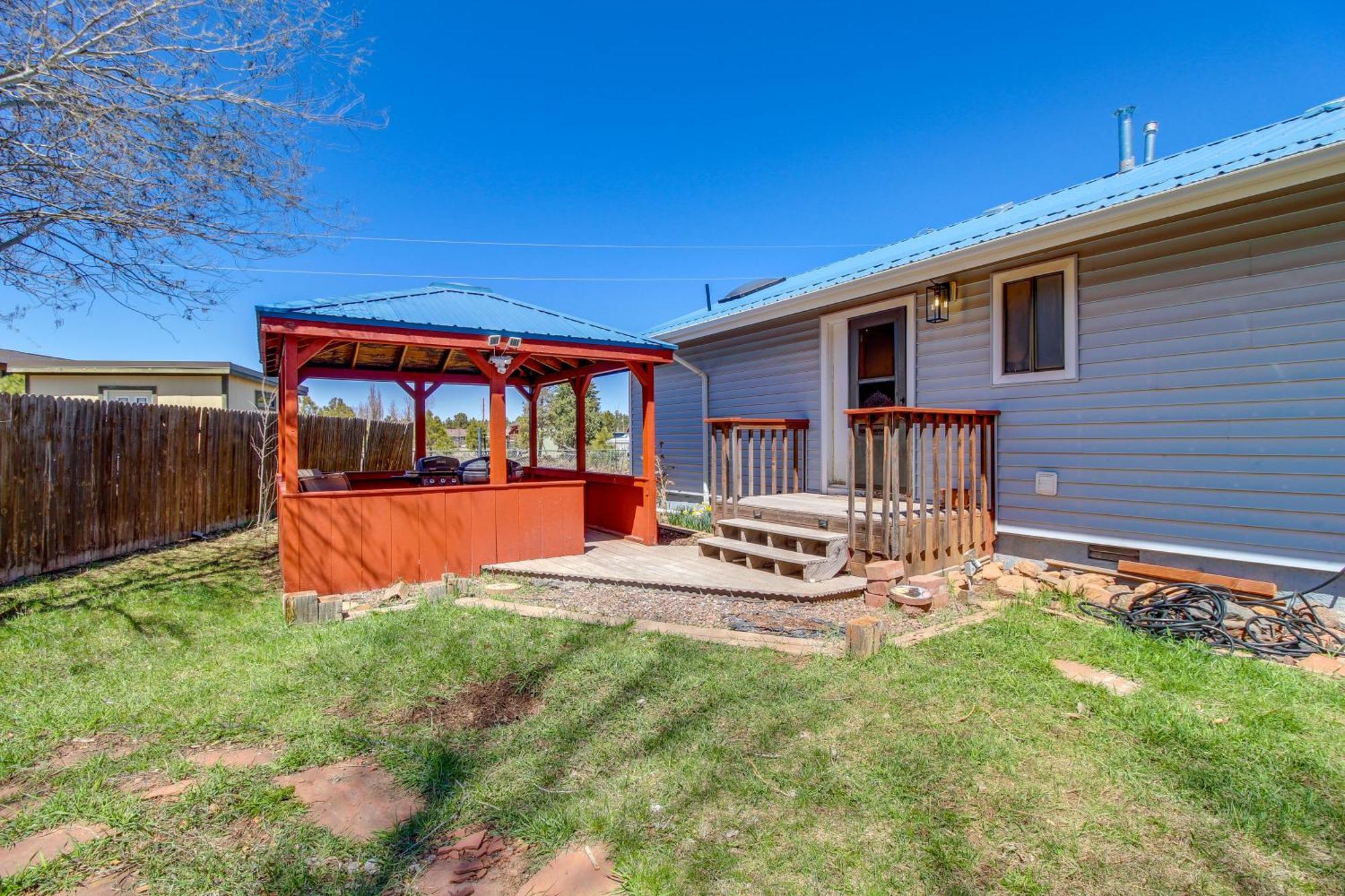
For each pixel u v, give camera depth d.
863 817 2.27
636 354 7.34
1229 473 4.62
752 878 1.97
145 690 3.44
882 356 7.22
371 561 5.72
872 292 6.63
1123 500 5.19
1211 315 4.68
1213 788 2.41
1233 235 4.56
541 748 2.79
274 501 10.07
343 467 12.15
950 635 4.16
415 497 5.95
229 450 9.20
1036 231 4.98
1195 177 4.28
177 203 5.94
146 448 7.48
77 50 5.16
